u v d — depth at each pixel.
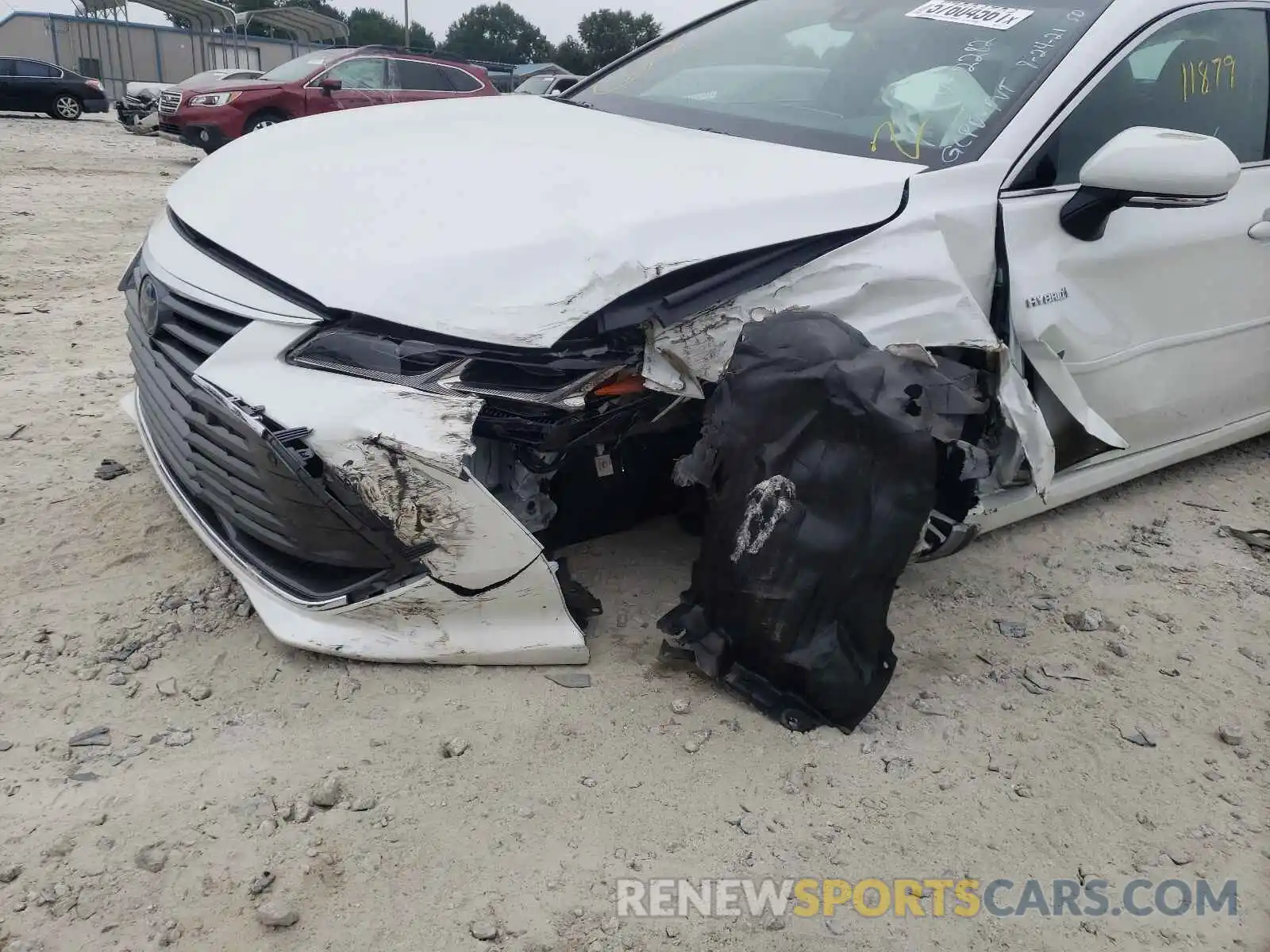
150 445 2.95
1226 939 1.94
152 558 2.83
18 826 1.89
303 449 2.06
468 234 2.19
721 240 2.24
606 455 2.50
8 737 2.11
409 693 2.31
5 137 14.74
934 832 2.11
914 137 2.79
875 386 2.11
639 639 2.61
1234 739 2.46
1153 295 3.02
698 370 2.23
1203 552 3.43
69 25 36.75
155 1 30.73
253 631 2.51
